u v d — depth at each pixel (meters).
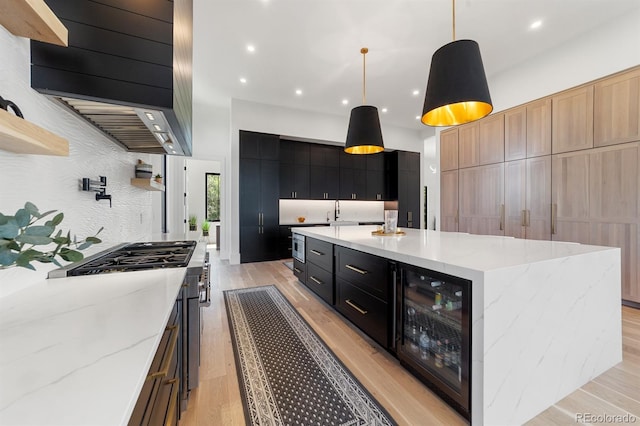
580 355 1.60
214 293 3.49
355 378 1.74
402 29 3.17
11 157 1.03
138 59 1.31
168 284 1.16
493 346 1.25
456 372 1.46
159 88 1.35
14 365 0.57
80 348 0.64
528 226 3.79
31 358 0.60
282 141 5.99
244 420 1.41
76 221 1.53
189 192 8.65
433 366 1.60
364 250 2.14
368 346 2.15
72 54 1.18
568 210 3.38
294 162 6.11
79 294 1.03
